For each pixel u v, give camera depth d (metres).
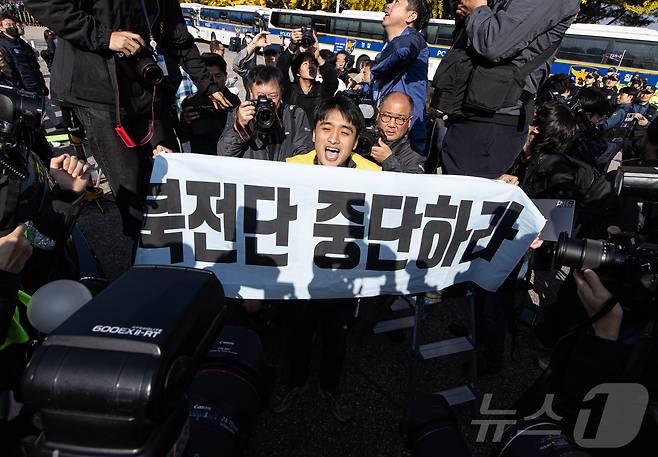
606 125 5.20
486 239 1.98
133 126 2.21
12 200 1.15
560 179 2.18
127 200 2.29
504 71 2.05
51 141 4.51
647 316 0.98
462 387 2.14
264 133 2.20
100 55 1.92
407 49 2.87
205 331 0.72
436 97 2.41
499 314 2.27
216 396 1.08
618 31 12.55
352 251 1.93
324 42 18.78
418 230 1.93
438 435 1.12
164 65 2.26
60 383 0.55
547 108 2.24
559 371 1.05
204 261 1.89
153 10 2.13
